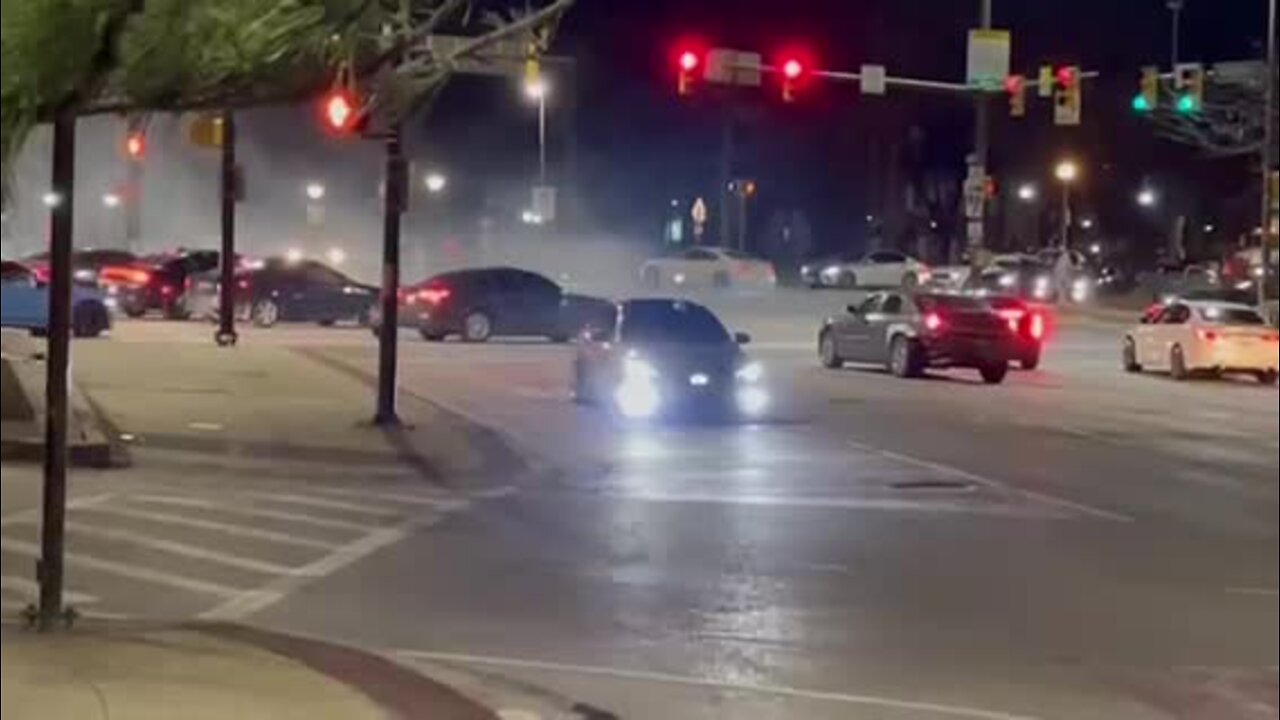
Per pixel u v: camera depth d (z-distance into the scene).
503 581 13.21
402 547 14.56
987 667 10.88
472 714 9.02
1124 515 17.61
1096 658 11.20
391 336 23.03
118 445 20.11
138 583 12.63
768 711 9.59
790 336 46.72
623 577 13.49
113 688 8.91
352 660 10.20
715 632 11.66
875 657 11.05
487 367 34.09
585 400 27.31
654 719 9.30
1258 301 44.53
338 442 21.19
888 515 17.14
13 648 9.84
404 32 5.60
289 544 14.52
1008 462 21.73
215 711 8.52
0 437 18.70
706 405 25.88
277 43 4.75
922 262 83.19
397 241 22.95
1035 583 13.74
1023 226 93.31
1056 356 43.28
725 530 15.95
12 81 3.56
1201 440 25.11
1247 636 12.00
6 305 35.12
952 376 35.94
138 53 4.44
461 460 20.23
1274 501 18.91
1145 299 67.69
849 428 25.20
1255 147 52.00
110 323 40.22
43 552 10.48
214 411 23.89
